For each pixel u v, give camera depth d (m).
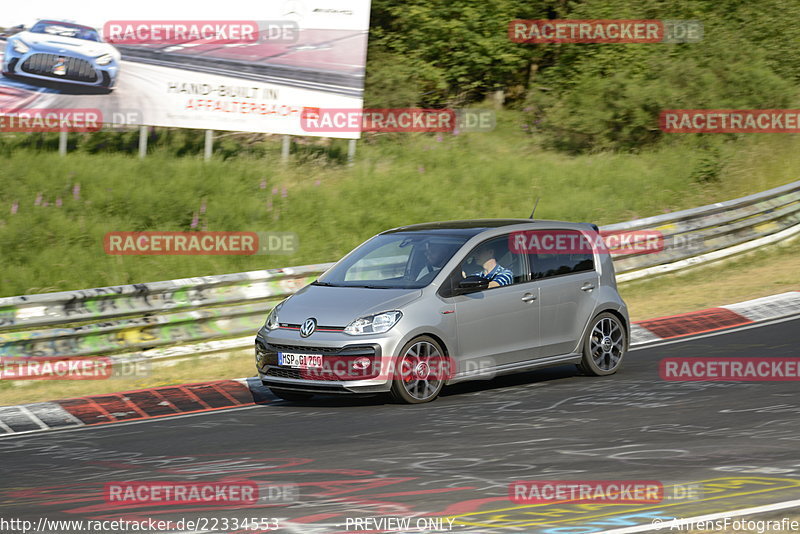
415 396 33.03
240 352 44.22
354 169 73.31
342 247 59.50
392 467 24.45
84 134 72.00
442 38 93.00
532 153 85.19
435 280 34.19
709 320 47.62
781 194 67.81
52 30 66.38
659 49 96.25
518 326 35.38
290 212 63.41
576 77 93.50
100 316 41.50
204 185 64.25
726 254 62.28
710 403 31.11
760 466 23.17
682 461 23.98
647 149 87.12
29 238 54.62
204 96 69.12
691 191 76.81
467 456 25.34
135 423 32.19
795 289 53.22
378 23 94.38
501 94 97.38
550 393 33.97
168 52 68.12
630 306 52.25
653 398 32.31
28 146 69.19
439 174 74.56
